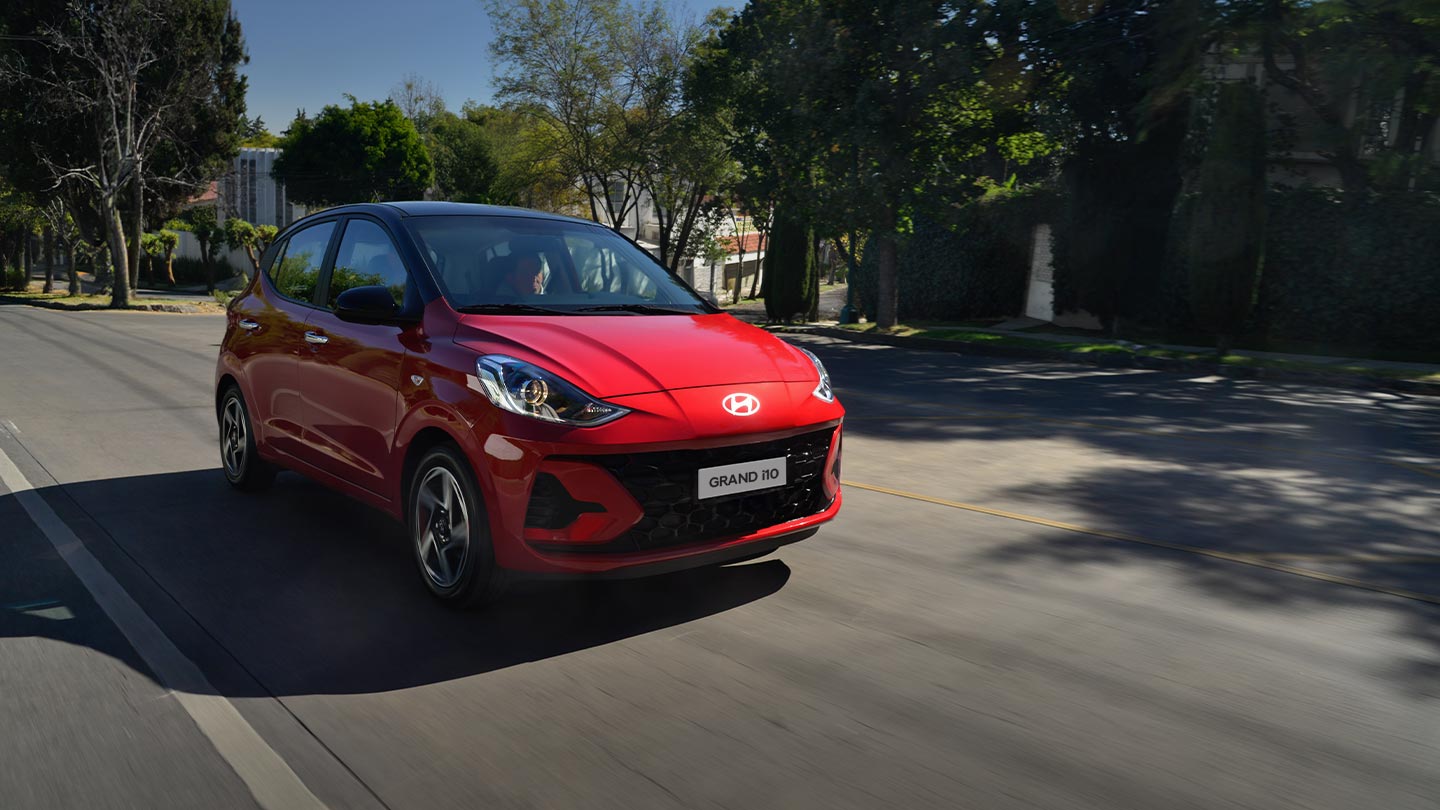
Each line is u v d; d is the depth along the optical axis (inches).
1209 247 633.0
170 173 1446.9
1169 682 130.2
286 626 145.6
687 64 1317.7
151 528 196.9
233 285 2085.4
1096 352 659.4
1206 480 261.9
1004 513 221.6
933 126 809.5
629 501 137.2
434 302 164.9
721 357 155.9
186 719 115.6
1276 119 695.1
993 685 128.1
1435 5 541.6
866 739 112.7
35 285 2036.2
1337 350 685.3
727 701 122.2
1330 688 129.1
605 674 129.9
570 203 1595.7
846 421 356.8
